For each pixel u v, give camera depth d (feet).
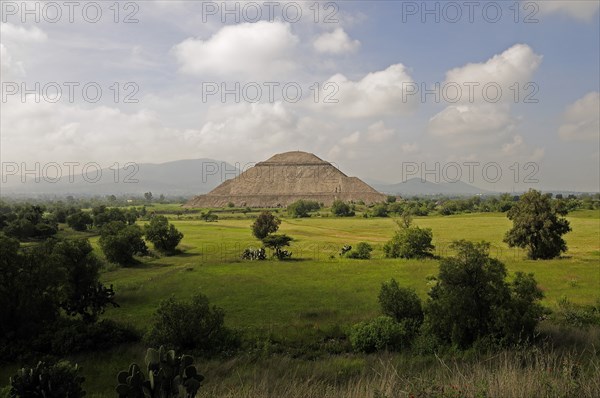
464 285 69.87
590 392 20.26
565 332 68.64
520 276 72.38
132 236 186.80
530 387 20.51
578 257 183.42
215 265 171.83
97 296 97.25
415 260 180.34
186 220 472.44
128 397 18.47
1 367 66.85
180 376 18.81
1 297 74.64
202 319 75.61
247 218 503.20
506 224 354.74
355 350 73.00
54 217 331.16
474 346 63.57
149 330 78.28
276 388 31.89
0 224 266.36
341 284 131.64
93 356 70.23
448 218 426.51
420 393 21.75
